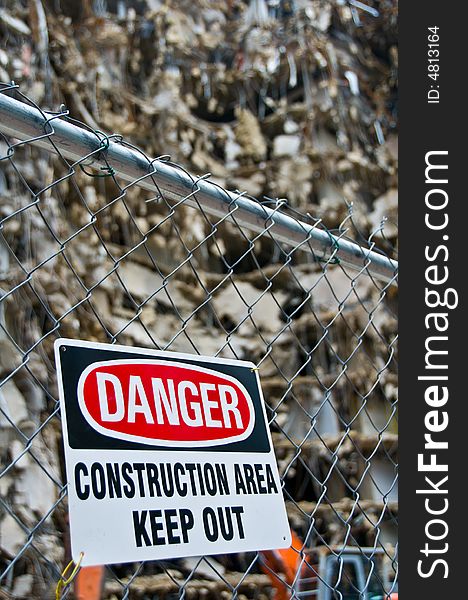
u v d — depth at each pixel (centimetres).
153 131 1502
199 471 203
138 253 1343
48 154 1160
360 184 1669
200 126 1584
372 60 1856
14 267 1048
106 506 180
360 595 267
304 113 1675
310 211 1576
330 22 1808
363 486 1295
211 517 200
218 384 221
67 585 173
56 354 187
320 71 1723
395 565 292
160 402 202
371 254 323
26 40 1234
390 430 1382
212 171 1567
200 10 1723
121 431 191
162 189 244
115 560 177
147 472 192
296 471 1298
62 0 1519
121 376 197
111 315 1230
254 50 1720
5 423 941
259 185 1585
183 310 1372
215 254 1494
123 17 1594
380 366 1411
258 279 1489
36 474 944
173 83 1570
